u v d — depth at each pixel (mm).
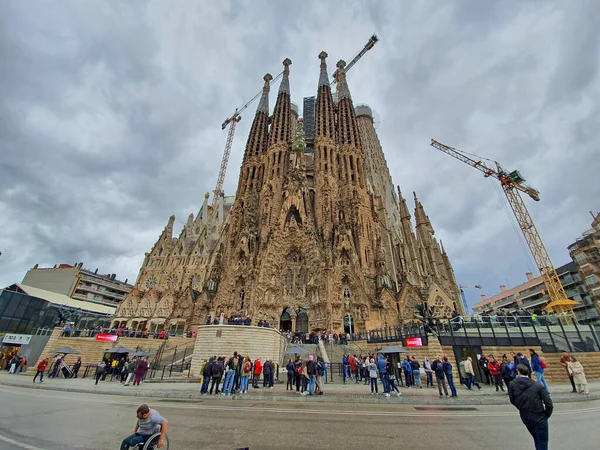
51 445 8625
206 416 12734
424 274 93000
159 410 13938
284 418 12547
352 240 70875
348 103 103688
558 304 52688
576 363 19109
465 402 16672
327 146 89125
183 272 91188
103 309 77500
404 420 12320
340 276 65438
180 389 21641
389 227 96812
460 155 93188
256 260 69312
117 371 31938
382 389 22312
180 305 75125
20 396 18203
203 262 92312
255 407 15070
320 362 20172
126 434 9930
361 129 136875
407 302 66312
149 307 81500
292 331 63562
